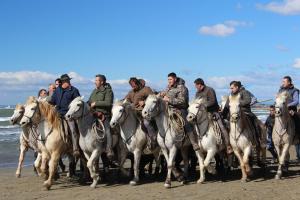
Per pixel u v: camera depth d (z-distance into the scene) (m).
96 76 12.46
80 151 12.25
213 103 12.19
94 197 10.66
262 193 10.67
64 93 12.54
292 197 10.23
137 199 10.30
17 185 13.05
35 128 11.96
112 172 15.10
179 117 11.73
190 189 11.40
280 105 11.95
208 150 11.96
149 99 11.33
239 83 12.15
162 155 13.88
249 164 12.88
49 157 12.03
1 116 84.19
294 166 16.22
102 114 12.07
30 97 11.80
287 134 12.22
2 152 24.86
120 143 12.64
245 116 12.05
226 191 10.98
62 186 12.46
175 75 12.16
